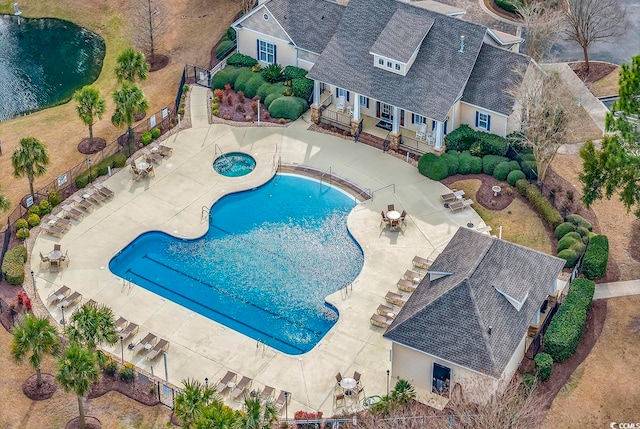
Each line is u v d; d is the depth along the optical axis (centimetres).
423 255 6831
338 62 7900
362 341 6219
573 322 6044
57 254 6725
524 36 9044
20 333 5597
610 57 8844
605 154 6431
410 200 7325
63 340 6134
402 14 7825
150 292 6600
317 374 6012
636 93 6125
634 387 5844
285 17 8356
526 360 6006
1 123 8231
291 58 8462
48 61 9200
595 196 6625
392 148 7806
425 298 5944
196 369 6047
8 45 9425
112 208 7256
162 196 7381
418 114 7519
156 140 7919
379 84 7712
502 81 7612
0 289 6562
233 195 7456
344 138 7962
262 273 6775
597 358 6028
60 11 9869
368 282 6631
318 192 7462
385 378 5975
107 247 6912
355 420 5572
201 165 7688
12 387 5888
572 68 8688
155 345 6141
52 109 8438
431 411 5712
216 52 8956
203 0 9694
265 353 6169
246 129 8056
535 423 5531
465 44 7656
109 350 6144
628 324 6250
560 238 6881
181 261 6862
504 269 5997
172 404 5772
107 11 9756
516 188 7350
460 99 7656
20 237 6925
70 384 5375
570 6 8456
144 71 8162
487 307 5759
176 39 9225
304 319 6431
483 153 7619
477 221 7112
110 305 6475
